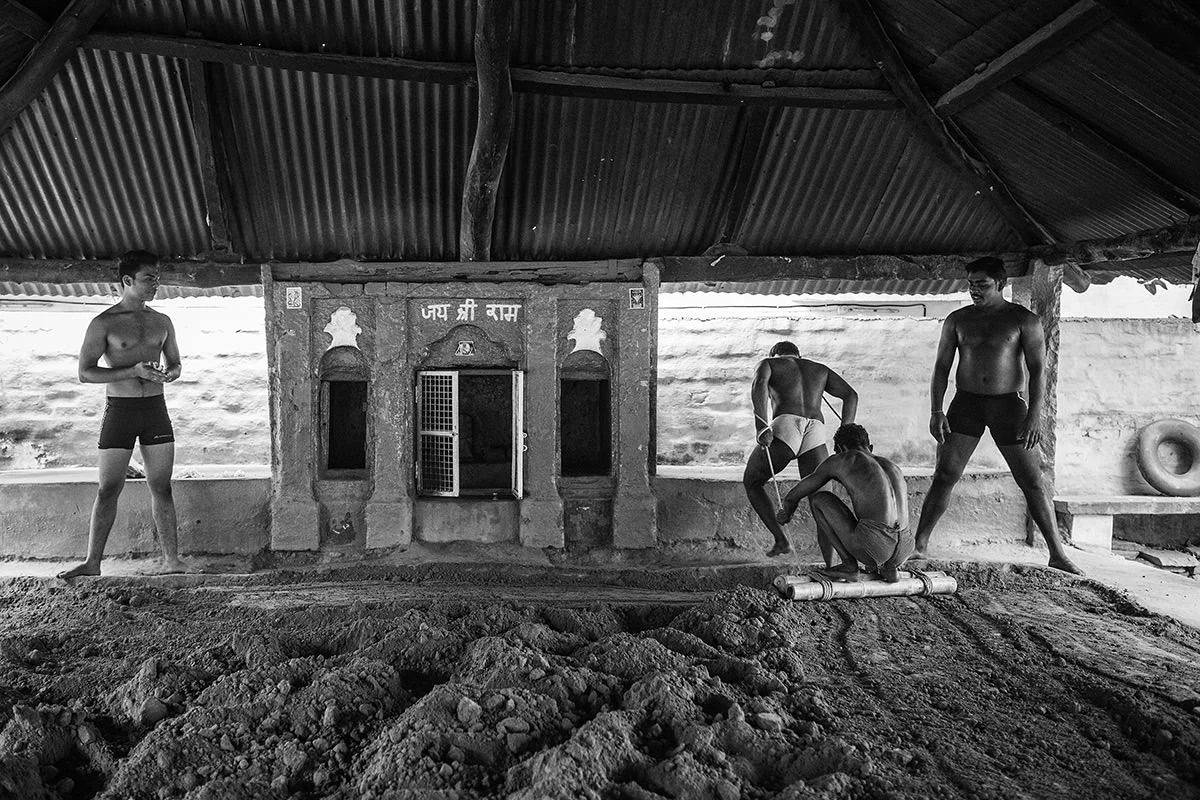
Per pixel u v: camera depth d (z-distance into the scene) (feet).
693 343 31.42
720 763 11.09
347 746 12.08
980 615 18.95
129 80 20.42
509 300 23.97
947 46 19.33
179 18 19.38
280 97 21.04
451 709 12.12
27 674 14.80
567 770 10.35
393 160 22.50
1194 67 14.17
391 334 23.58
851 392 22.88
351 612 18.40
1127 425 32.63
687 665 14.61
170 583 21.17
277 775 11.25
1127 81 16.58
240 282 23.54
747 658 15.71
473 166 21.48
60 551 22.99
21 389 28.76
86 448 29.14
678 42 20.59
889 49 20.42
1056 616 18.88
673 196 23.93
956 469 23.02
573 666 14.52
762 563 23.30
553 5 19.74
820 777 10.64
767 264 24.86
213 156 21.56
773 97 21.35
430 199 23.43
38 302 28.86
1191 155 17.78
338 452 25.62
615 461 24.21
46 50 18.83
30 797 10.89
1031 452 22.50
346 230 23.79
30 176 21.70
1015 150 21.80
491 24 18.98
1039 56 17.20
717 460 31.35
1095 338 32.53
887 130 22.56
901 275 25.23
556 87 20.79
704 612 18.04
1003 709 13.64
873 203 24.30
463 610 18.67
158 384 21.56
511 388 26.84
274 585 21.57
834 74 21.25
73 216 22.72
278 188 22.77
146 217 23.04
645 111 22.03
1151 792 10.85
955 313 22.90
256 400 30.07
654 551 24.07
